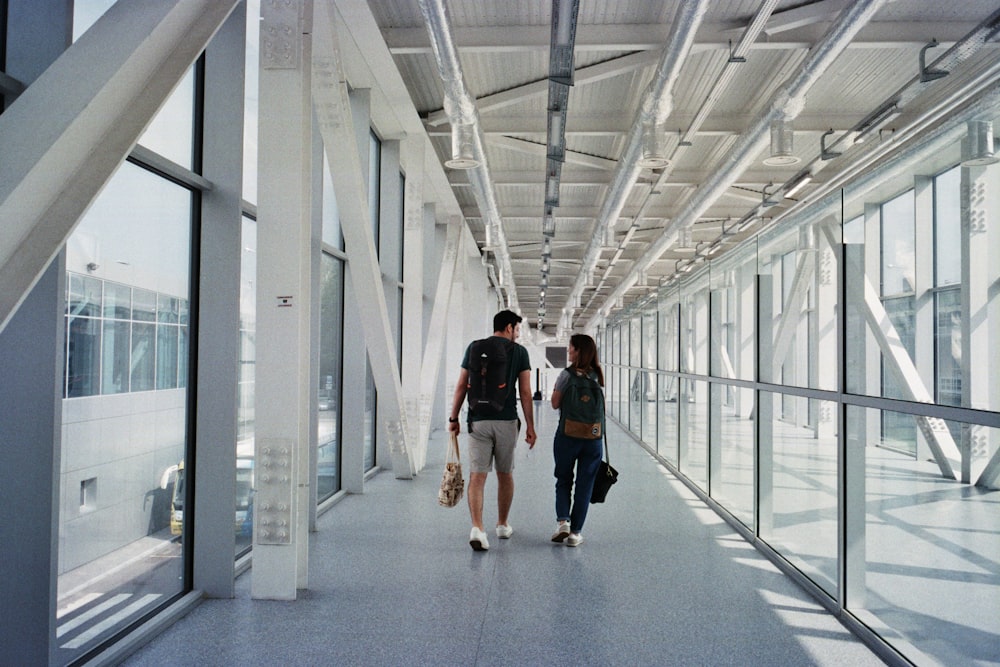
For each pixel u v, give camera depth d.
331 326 6.84
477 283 17.84
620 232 14.83
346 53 5.88
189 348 3.83
